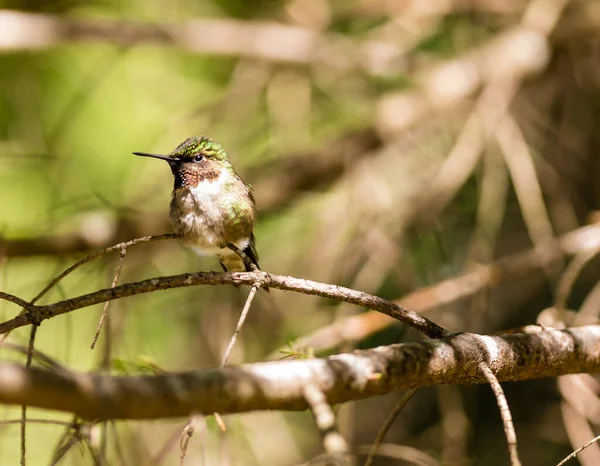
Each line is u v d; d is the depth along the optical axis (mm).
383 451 4992
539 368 4902
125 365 5805
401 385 4172
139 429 8328
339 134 12609
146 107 12141
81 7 13055
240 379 3521
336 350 9789
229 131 12203
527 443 11633
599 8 11977
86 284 10367
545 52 11789
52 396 2994
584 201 12797
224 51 11938
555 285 10453
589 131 12562
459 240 12297
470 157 10812
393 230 10828
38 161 11422
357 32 13992
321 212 11250
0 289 9398
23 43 10977
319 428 3688
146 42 11594
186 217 6746
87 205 11508
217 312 10977
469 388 11703
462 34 13070
